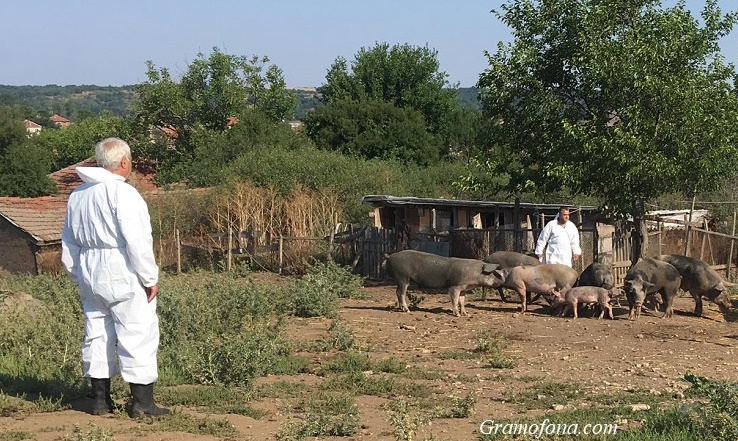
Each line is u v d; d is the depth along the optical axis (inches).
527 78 746.2
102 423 275.9
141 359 280.1
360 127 1839.3
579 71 724.7
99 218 273.4
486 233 840.9
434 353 475.8
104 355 284.8
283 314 589.0
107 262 274.1
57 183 1807.3
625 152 670.5
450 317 615.2
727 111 681.6
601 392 368.2
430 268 631.2
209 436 270.8
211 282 604.7
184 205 1138.7
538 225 844.0
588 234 765.3
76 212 277.6
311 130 1878.7
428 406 337.4
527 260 665.6
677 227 866.1
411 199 957.8
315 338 516.4
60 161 2434.8
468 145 2018.9
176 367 389.4
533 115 751.7
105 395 289.4
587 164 700.7
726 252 892.6
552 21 746.2
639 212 735.1
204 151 1588.3
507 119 769.6
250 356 379.6
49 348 386.3
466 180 795.4
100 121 2556.6
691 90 666.2
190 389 347.9
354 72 2127.2
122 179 278.8
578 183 710.5
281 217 1087.0
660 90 665.6
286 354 454.3
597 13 695.7
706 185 701.3
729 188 1095.0
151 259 275.4
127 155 281.9
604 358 460.1
